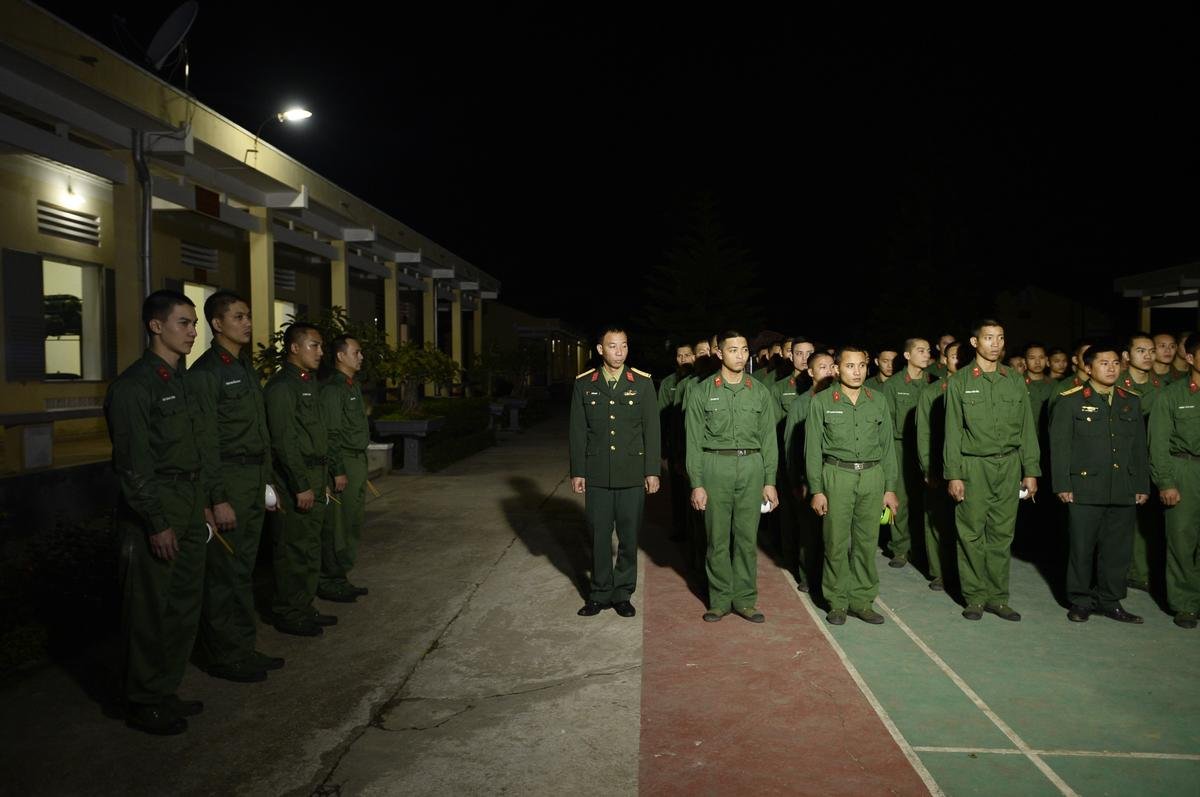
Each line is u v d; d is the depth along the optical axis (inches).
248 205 506.3
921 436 243.6
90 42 324.2
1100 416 212.5
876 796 127.8
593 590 221.8
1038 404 294.0
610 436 218.1
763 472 215.8
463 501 401.4
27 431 290.0
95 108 345.7
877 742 145.4
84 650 192.9
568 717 156.0
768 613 222.1
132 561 149.7
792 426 246.1
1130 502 211.6
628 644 196.4
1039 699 164.2
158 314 153.6
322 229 602.9
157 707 151.6
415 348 509.0
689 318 1563.7
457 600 233.8
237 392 176.1
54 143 326.6
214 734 149.9
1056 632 205.3
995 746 144.0
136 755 141.7
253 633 181.3
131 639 149.8
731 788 130.1
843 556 212.7
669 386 338.6
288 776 134.7
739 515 214.7
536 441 751.1
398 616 219.9
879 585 251.4
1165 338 284.0
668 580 256.5
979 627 209.9
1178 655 189.0
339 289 644.7
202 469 159.3
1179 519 210.1
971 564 217.6
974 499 215.9
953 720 154.4
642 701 163.2
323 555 232.2
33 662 184.5
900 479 274.4
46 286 398.9
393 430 492.1
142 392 146.9
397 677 177.0
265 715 158.1
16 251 370.9
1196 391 211.0
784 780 132.5
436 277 905.5
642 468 219.6
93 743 146.2
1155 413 214.2
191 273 513.0
